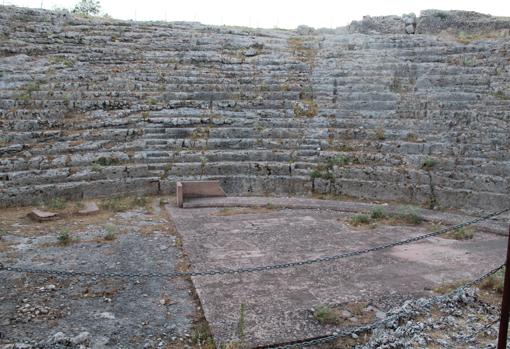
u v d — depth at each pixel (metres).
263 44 22.14
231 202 14.41
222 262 9.35
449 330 6.91
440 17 22.41
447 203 14.30
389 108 17.86
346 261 9.52
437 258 9.80
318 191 15.83
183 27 22.56
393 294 7.92
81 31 20.44
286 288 8.09
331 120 17.80
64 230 11.02
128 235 11.09
